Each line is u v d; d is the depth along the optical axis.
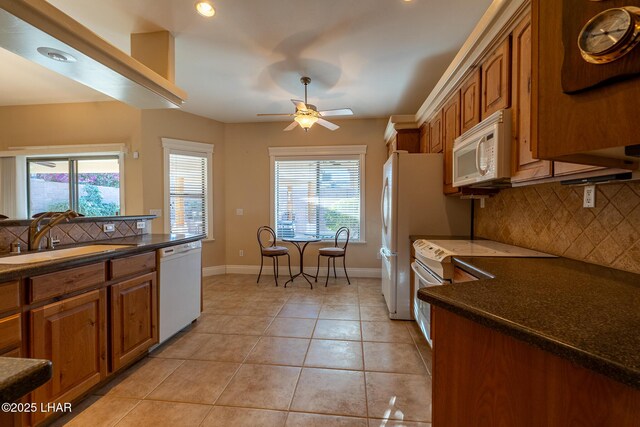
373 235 4.68
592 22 0.71
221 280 4.45
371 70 3.04
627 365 0.53
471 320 0.82
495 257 1.70
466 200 2.87
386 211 3.20
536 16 0.86
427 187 2.88
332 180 4.76
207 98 3.83
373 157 4.67
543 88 0.84
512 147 1.60
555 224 1.75
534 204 1.94
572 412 0.66
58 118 4.11
